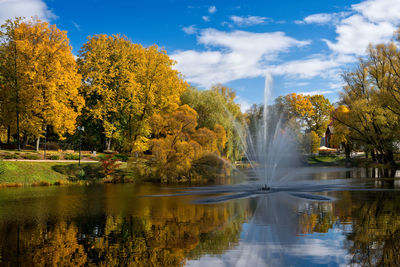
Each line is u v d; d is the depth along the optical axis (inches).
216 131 1430.9
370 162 2253.9
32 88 1354.6
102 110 1658.5
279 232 395.9
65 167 1327.5
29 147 1779.0
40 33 1425.9
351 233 385.4
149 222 465.4
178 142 1277.1
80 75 1536.7
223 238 371.6
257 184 1058.1
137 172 1282.0
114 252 318.7
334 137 2308.1
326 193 789.2
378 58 1640.0
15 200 730.2
